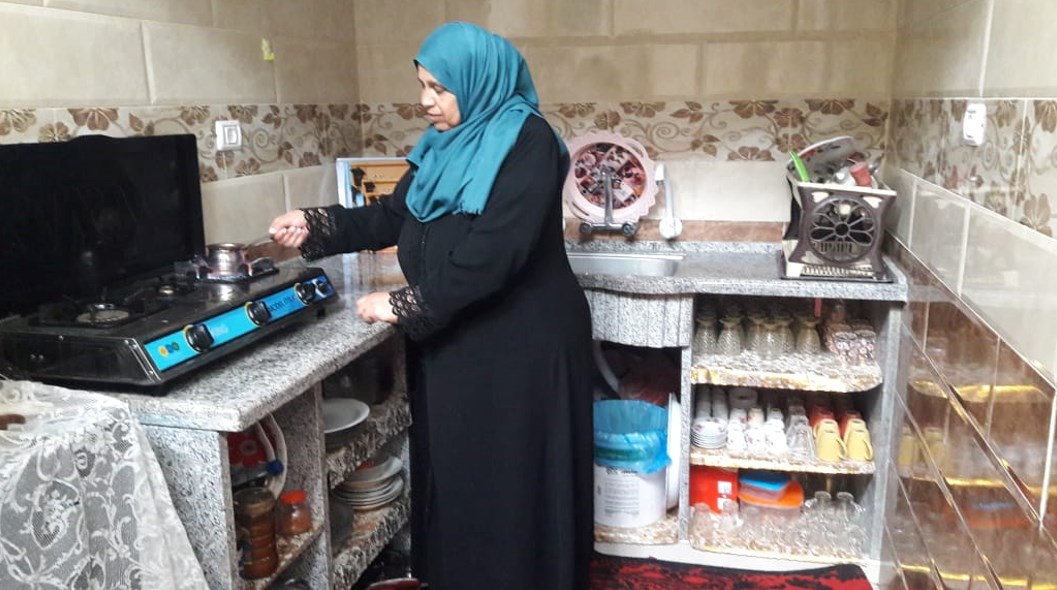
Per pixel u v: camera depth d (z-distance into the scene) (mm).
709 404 2262
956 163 1509
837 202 1920
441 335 1671
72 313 1331
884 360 1992
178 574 1130
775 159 2346
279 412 1456
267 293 1493
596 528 2203
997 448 1156
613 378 2426
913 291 1826
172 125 1715
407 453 1929
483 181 1531
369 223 1863
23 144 1303
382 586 1896
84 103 1492
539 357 1669
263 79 2025
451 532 1739
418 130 2535
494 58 1584
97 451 1028
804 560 2107
